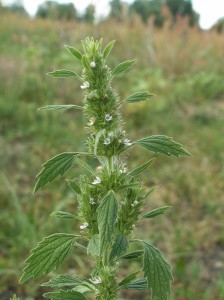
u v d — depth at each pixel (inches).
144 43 496.1
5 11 648.4
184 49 484.7
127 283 68.2
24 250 165.2
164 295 61.9
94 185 65.0
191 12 824.3
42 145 259.1
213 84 418.9
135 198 66.9
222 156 270.4
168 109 349.1
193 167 248.4
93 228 66.1
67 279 68.2
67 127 278.7
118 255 61.8
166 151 64.0
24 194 207.3
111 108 64.1
